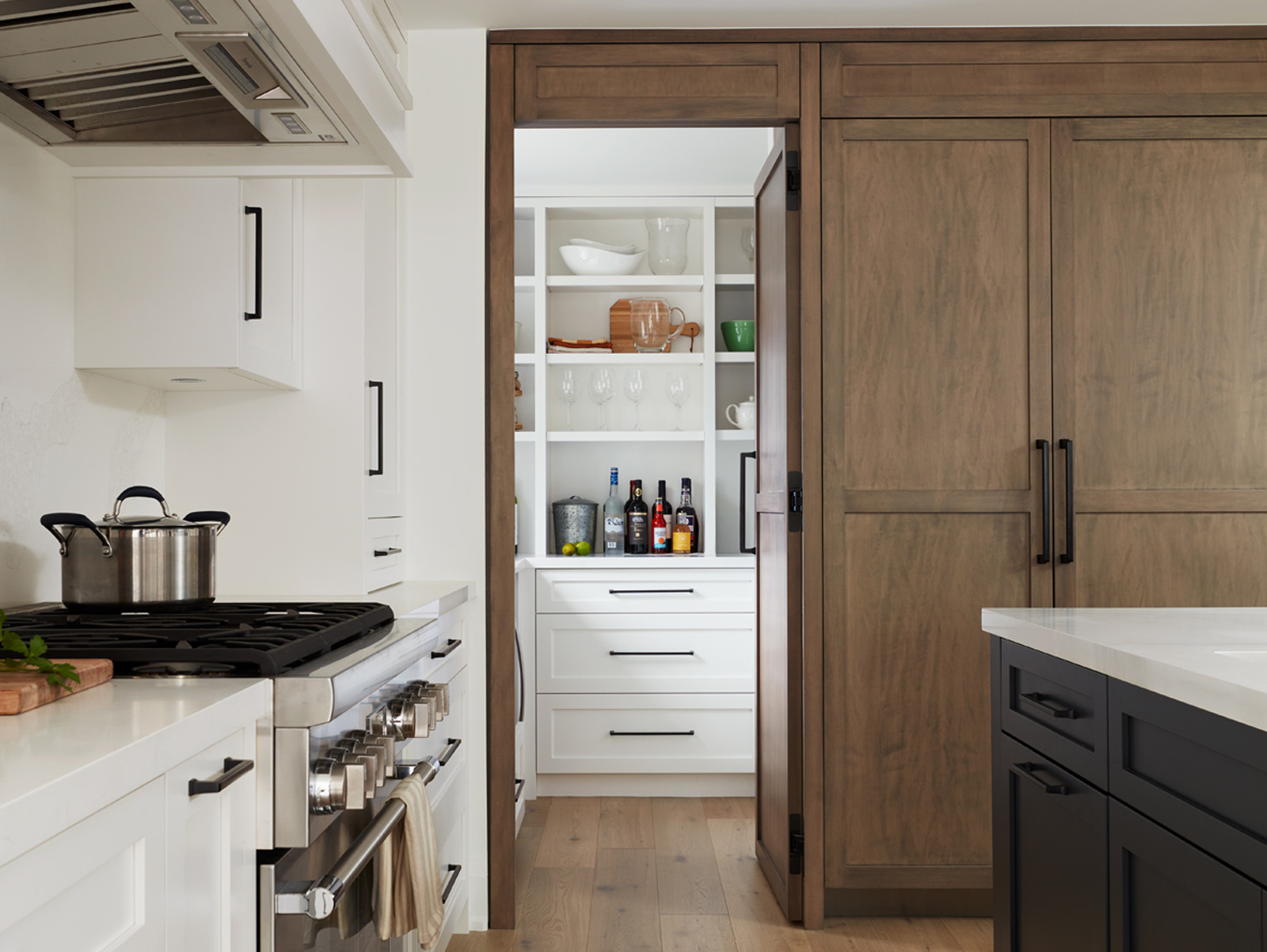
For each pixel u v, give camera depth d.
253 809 1.11
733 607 3.45
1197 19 2.48
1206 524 2.50
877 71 2.51
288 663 1.20
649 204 3.77
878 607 2.49
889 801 2.48
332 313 2.19
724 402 3.95
